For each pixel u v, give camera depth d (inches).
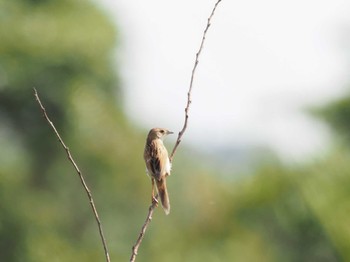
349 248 976.3
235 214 1103.6
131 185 1230.9
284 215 1016.9
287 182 1030.4
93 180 1229.7
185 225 1206.9
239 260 1089.4
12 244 1178.6
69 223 1228.5
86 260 1200.2
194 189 1208.2
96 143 1212.5
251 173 1072.8
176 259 1194.0
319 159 1016.2
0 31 1192.8
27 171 1222.3
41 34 1200.2
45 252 1172.5
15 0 1213.1
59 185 1228.5
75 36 1211.2
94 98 1214.3
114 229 1224.2
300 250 1028.5
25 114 1223.5
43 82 1206.3
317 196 1000.2
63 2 1239.5
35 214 1189.7
